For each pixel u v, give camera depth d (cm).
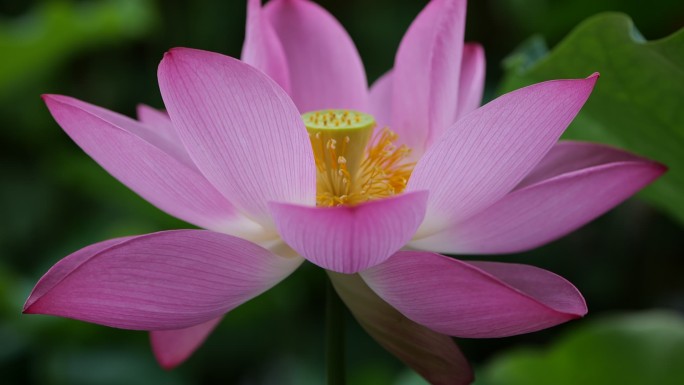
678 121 74
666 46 70
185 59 62
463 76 73
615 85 74
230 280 64
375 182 72
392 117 74
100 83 147
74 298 62
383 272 64
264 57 69
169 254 63
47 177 140
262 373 125
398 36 141
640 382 86
